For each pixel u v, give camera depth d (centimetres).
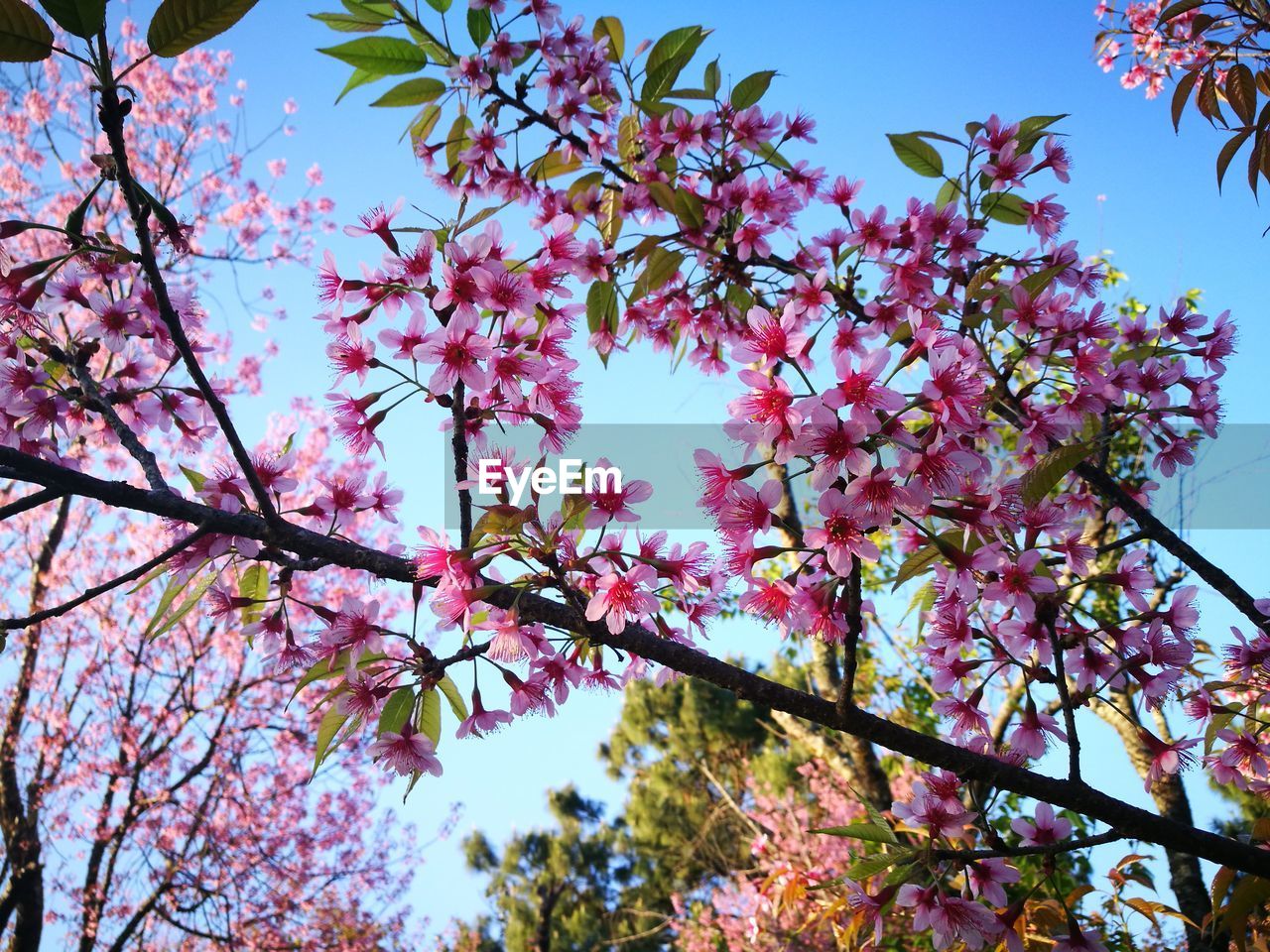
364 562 200
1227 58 289
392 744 205
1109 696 408
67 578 1074
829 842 886
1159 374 286
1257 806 416
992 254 302
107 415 218
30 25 149
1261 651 273
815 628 217
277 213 1198
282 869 1094
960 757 205
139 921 1028
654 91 303
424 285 218
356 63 291
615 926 1838
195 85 1167
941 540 200
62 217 1113
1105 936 289
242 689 1076
